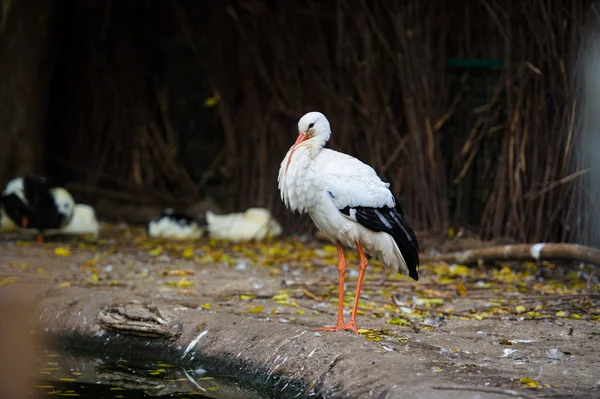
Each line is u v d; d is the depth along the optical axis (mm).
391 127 16203
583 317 9609
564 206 14016
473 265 13180
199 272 12531
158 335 8781
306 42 17250
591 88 13609
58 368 8617
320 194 8570
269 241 16234
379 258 8867
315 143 8680
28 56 17891
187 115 19219
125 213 18922
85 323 9266
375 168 16203
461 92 16031
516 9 14875
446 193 15781
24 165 17938
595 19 13586
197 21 18672
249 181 17969
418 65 15805
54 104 19500
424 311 9812
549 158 14219
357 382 6801
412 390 6277
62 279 11414
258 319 8867
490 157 15742
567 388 6461
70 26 19281
